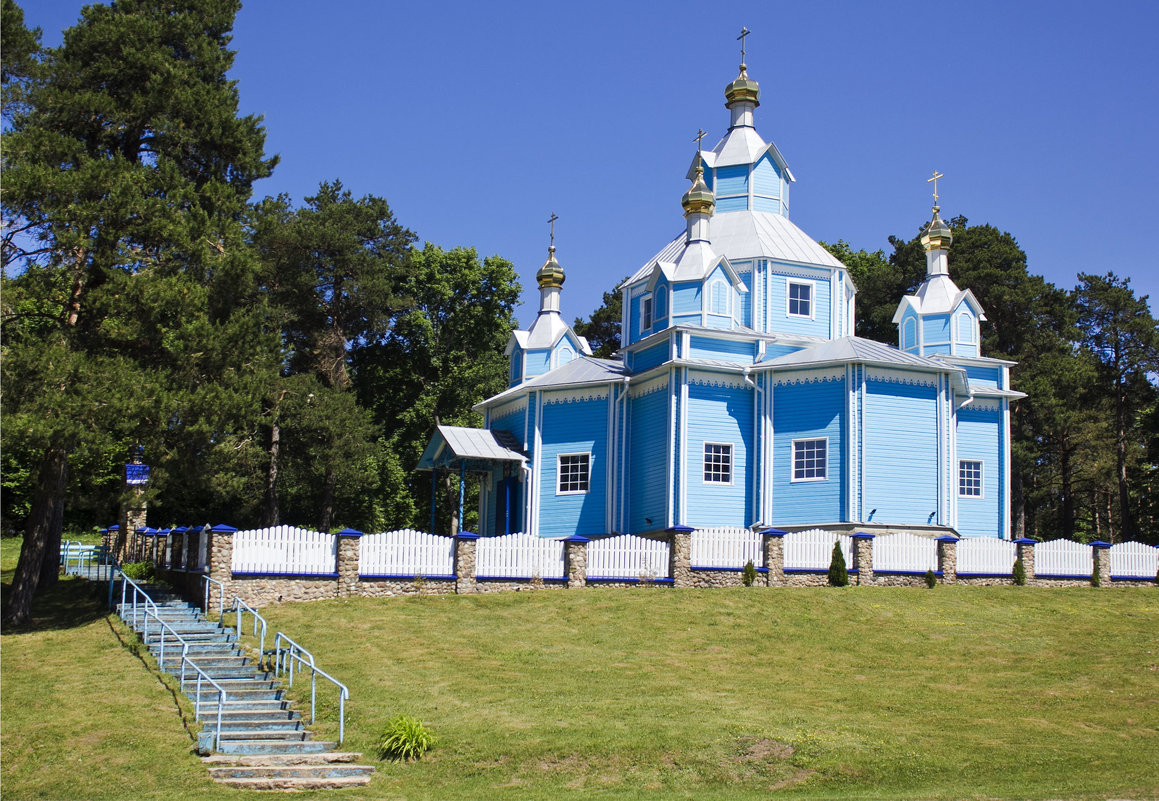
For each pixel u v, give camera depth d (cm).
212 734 1891
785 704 2086
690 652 2467
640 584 3023
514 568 2969
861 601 2928
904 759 1808
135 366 2731
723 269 3916
